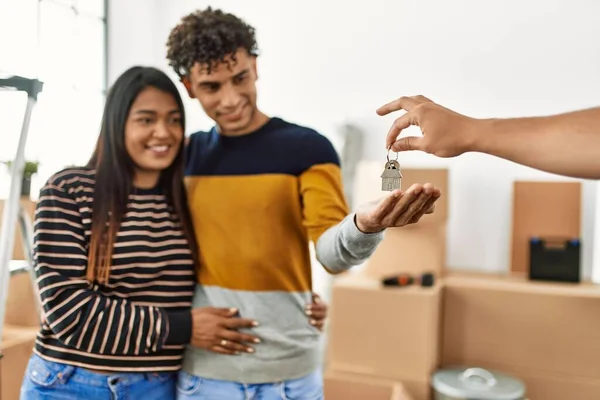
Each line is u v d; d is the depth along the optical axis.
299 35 2.51
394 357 2.00
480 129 0.54
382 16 2.37
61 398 1.06
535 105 2.21
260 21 2.57
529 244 2.18
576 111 0.51
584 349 1.95
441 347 2.15
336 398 1.98
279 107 2.57
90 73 2.57
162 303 1.11
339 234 0.94
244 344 1.08
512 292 2.03
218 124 1.15
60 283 1.01
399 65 2.37
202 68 1.05
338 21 2.44
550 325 1.99
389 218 0.79
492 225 2.30
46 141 2.34
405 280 2.07
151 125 1.08
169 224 1.13
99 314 1.01
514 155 0.52
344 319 2.06
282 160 1.10
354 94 2.44
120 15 2.64
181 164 1.15
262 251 1.08
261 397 1.08
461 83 2.29
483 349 2.09
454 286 2.11
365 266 2.29
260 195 1.08
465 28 2.26
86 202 1.07
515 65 2.21
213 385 1.09
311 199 1.07
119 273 1.07
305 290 1.14
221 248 1.10
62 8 2.39
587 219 2.20
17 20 2.17
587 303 1.94
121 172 1.09
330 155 1.11
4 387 1.59
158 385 1.11
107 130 1.09
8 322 1.79
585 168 0.49
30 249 1.50
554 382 1.99
